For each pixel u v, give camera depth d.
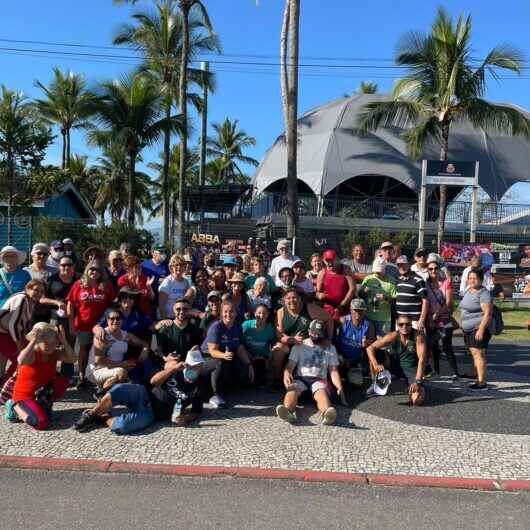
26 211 26.67
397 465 5.05
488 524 4.11
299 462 5.07
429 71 20.56
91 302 6.96
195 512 4.20
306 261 18.00
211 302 7.22
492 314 7.48
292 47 15.73
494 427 6.07
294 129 15.95
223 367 6.95
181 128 23.77
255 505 4.33
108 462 4.98
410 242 20.39
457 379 7.95
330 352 6.65
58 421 6.03
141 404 5.87
